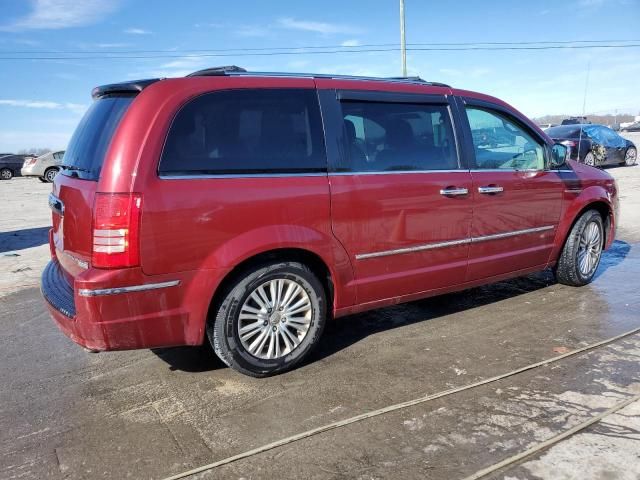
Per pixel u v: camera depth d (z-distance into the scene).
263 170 3.31
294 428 2.88
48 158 24.19
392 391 3.27
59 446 2.77
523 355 3.75
